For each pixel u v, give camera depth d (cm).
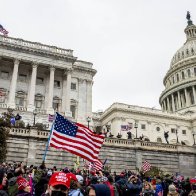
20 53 5706
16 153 3192
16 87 5750
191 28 12531
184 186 1673
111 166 3634
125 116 7588
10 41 5747
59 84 6169
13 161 3095
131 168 3731
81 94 6366
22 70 5938
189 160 4181
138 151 3869
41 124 4566
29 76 5956
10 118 3259
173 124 8256
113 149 3741
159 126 8019
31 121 5062
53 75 5862
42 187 1161
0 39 5647
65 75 6144
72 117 5869
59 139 1508
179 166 4078
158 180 1638
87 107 6309
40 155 3288
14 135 3241
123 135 7206
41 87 6003
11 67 5838
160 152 4022
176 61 11788
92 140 1595
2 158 2653
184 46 12006
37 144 3316
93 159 1575
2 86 5638
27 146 3266
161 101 11738
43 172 1509
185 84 10419
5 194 734
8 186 1009
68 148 1511
